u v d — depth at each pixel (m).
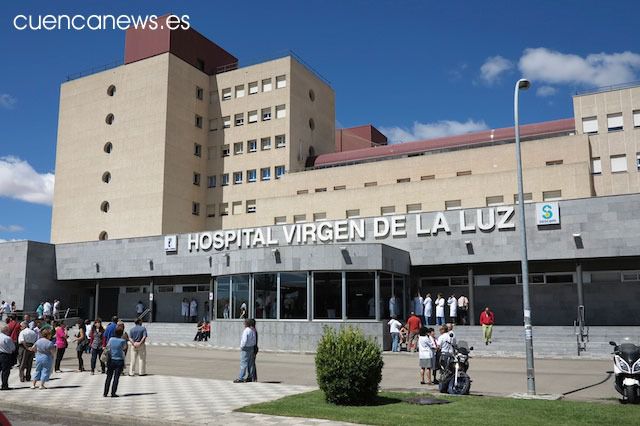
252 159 55.44
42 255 46.97
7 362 16.88
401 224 35.38
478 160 44.66
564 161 42.41
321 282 29.69
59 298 47.66
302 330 29.02
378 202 45.56
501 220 33.03
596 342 26.50
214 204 56.59
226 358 25.28
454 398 14.02
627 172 42.03
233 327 31.02
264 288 30.52
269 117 55.34
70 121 58.53
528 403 13.08
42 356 17.12
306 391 15.58
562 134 44.84
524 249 16.50
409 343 26.97
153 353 27.69
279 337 29.38
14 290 45.75
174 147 53.62
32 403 14.23
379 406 12.90
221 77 58.34
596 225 30.97
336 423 11.05
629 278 33.28
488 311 28.38
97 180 55.59
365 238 36.12
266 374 19.72
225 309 32.16
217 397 14.81
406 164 47.00
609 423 10.68
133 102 54.94
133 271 44.34
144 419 12.04
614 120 43.12
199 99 57.62
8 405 14.44
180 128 54.59
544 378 18.30
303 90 57.03
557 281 34.88
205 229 56.53
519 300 35.50
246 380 17.86
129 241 44.94
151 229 51.59
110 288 48.94
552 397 14.38
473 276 35.34
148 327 39.56
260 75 56.34
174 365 22.73
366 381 13.08
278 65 55.66
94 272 45.97
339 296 29.41
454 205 43.06
